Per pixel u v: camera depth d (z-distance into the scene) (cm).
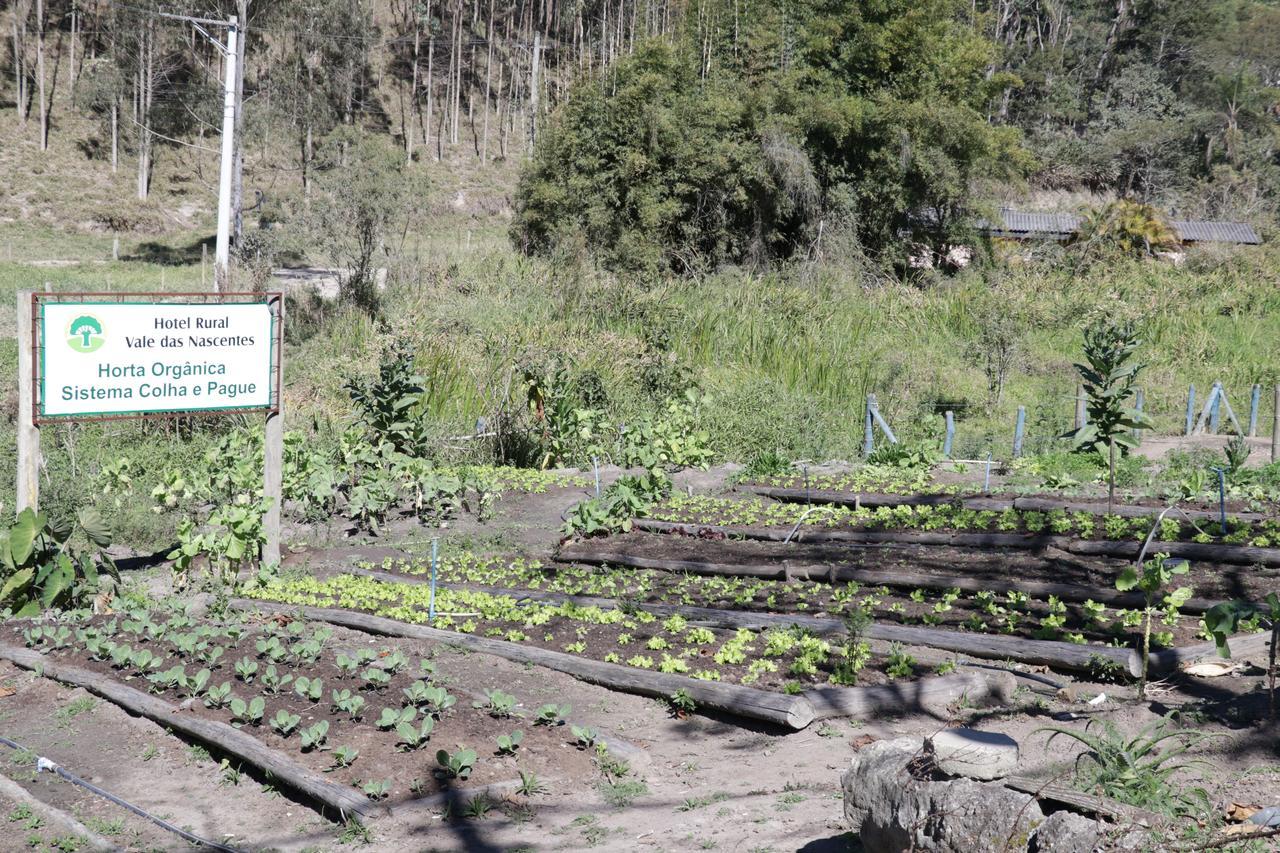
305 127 6056
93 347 1000
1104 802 397
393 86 7681
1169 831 382
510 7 8044
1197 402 2444
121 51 6188
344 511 1355
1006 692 670
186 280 4016
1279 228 4809
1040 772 462
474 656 776
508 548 1181
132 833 539
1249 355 2858
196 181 6338
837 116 3459
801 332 2550
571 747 600
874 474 1467
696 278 3081
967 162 3772
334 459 1488
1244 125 6812
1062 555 989
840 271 3356
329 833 526
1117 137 6431
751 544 1112
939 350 2758
